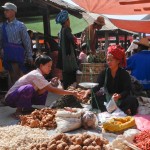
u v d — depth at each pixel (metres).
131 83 4.19
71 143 2.41
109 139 3.07
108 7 5.16
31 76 4.00
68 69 5.59
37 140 2.71
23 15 8.18
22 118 3.55
